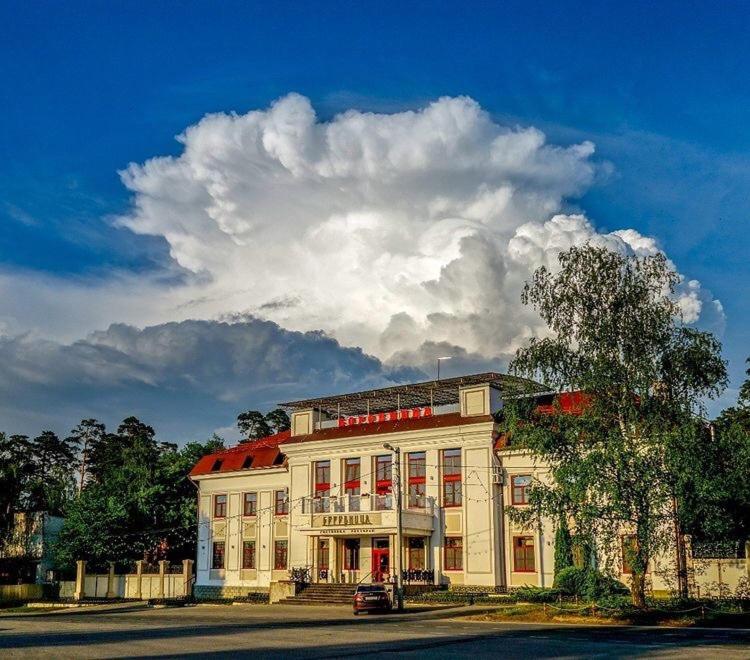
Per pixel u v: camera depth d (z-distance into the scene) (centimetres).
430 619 4081
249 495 6906
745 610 3934
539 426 3981
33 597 6806
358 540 6128
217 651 2662
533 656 2355
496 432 5678
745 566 4509
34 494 7944
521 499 5544
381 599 4619
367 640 2958
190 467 8300
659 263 4028
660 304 3953
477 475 5675
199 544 7062
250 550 6781
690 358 3841
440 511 5806
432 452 5903
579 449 3878
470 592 5450
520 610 4119
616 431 3750
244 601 6222
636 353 3875
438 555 5753
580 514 3750
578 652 2436
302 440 6519
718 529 4034
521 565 5488
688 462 3575
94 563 7206
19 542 7494
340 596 5612
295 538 6412
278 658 2425
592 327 3931
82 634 3522
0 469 7500
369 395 6272
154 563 7531
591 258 4041
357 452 6234
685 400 3819
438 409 6097
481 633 3162
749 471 3891
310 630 3462
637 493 3600
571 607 4094
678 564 4134
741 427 4056
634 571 3756
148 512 7525
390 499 5794
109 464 10419
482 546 5556
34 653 2691
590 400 3962
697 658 2234
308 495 6406
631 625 3503
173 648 2792
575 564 5038
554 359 3972
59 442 11556
